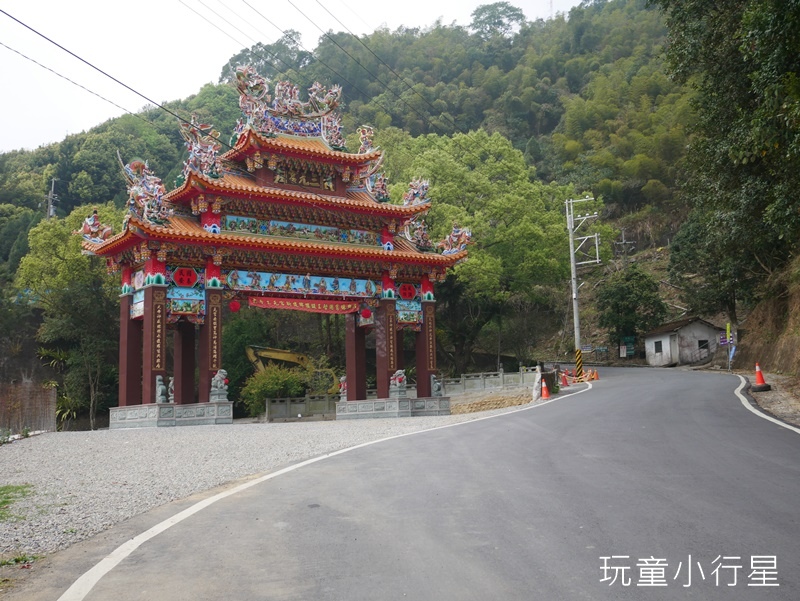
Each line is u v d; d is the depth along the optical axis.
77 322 56.38
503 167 62.62
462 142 64.81
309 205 35.38
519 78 139.88
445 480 11.55
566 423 19.98
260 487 11.73
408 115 116.19
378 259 37.16
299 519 9.18
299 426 27.55
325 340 63.75
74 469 14.97
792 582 6.18
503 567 6.82
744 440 14.88
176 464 15.56
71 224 57.00
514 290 61.16
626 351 74.06
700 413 20.94
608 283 77.25
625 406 24.69
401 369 40.28
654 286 73.88
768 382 33.59
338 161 37.09
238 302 34.41
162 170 103.94
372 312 38.44
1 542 8.59
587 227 72.06
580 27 153.88
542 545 7.52
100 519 9.80
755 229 26.00
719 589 6.09
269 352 55.09
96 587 6.67
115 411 31.88
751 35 16.89
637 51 137.38
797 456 12.63
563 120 127.19
